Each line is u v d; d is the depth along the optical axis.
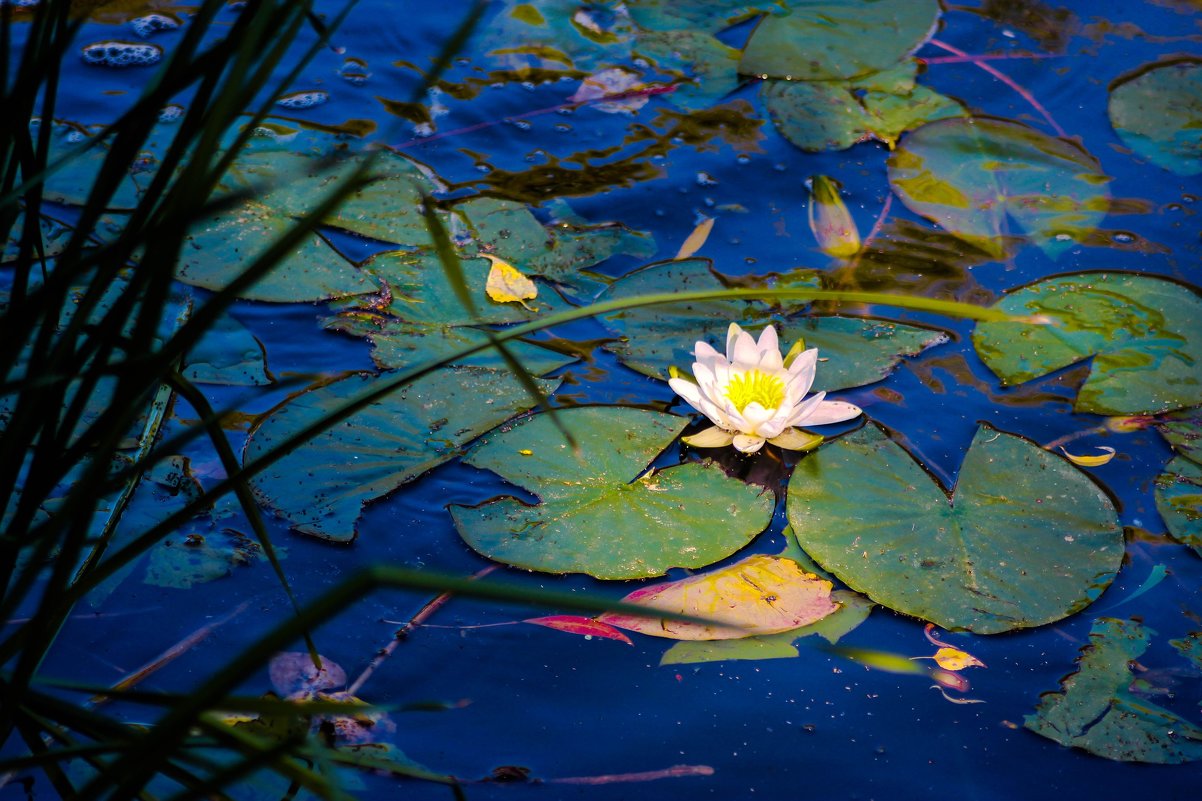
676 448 2.67
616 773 2.51
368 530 2.61
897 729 2.53
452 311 2.75
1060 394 2.70
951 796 2.50
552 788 2.50
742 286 2.78
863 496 2.64
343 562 2.59
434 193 2.85
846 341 2.74
